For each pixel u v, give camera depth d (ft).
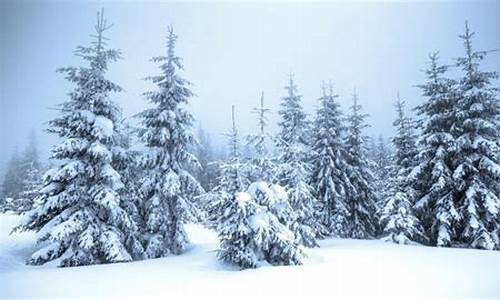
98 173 53.42
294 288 27.40
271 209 47.06
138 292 26.81
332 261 43.37
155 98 66.64
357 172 93.09
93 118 53.67
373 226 94.27
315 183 89.61
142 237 59.41
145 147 66.03
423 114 76.79
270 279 31.45
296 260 42.14
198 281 31.30
